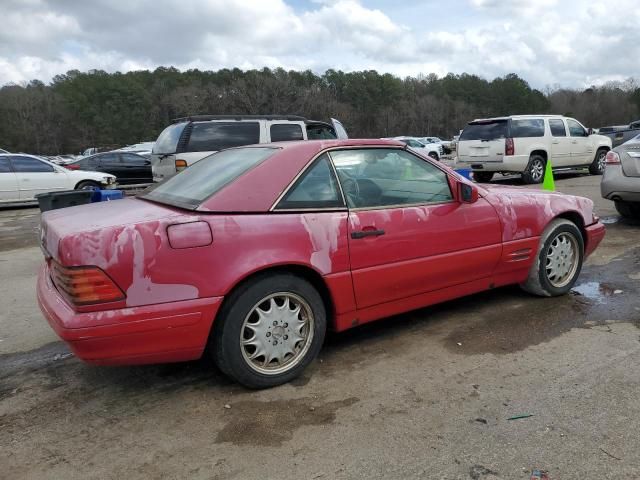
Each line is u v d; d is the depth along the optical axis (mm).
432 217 3686
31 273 6559
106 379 3398
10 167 13969
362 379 3240
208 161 3912
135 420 2873
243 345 3029
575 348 3543
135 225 2721
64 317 2646
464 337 3822
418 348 3670
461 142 14086
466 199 3805
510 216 4137
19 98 75312
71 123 78375
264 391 3137
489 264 4047
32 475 2416
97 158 18266
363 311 3477
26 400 3150
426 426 2689
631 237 6934
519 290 4848
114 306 2662
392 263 3496
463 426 2676
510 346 3629
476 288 4094
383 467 2377
